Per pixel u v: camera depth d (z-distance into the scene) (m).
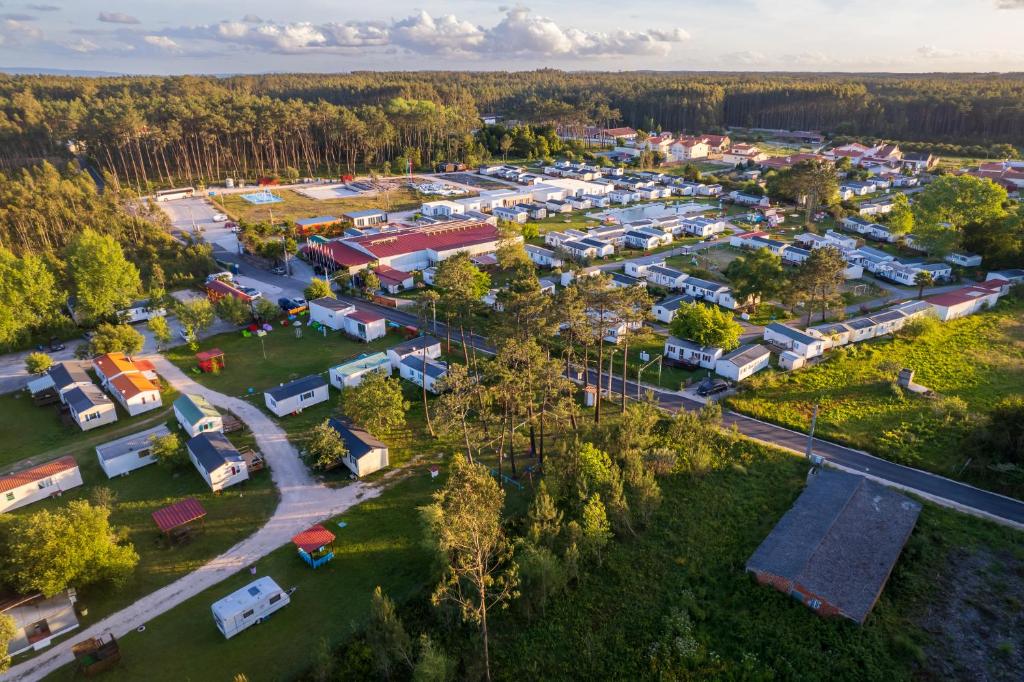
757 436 67.00
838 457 63.06
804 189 155.88
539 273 124.69
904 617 43.50
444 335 94.19
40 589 43.88
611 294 64.50
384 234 136.12
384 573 48.72
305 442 66.56
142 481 60.78
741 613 44.16
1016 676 39.03
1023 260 117.56
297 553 51.03
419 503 56.91
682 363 83.31
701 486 58.53
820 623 43.06
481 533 40.03
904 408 70.75
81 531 45.91
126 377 75.56
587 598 46.06
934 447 63.50
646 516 53.31
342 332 96.19
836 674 39.53
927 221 133.38
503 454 64.88
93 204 131.88
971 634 42.19
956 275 120.00
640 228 149.00
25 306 91.12
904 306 98.62
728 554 50.00
